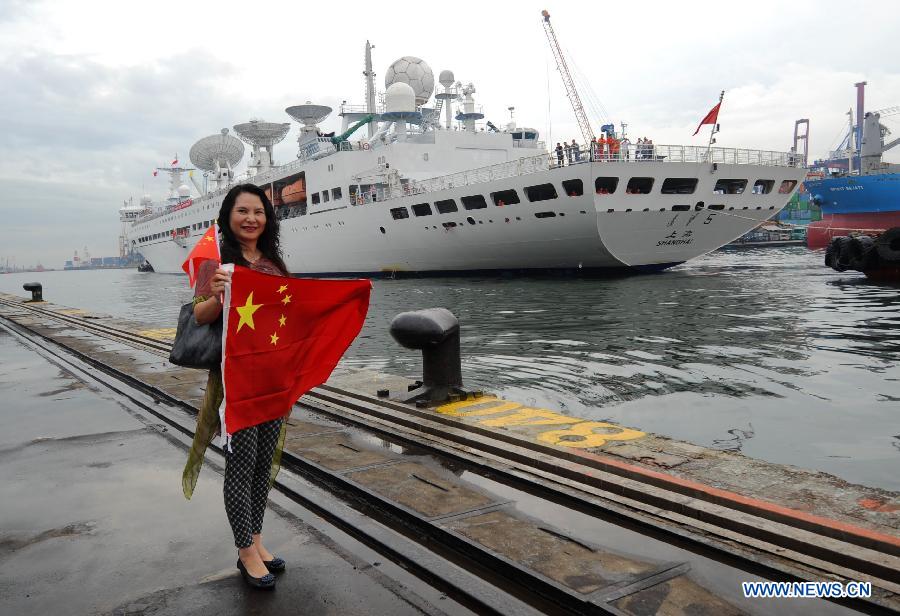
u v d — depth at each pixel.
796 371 10.45
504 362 11.91
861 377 9.88
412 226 38.34
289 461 5.09
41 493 4.44
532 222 32.28
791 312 19.03
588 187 28.75
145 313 29.72
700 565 3.15
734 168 30.75
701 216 31.66
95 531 3.79
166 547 3.56
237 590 3.06
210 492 4.41
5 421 6.55
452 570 3.16
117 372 9.27
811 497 3.86
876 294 24.23
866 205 47.06
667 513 3.73
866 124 70.25
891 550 3.06
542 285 31.95
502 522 3.69
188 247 66.19
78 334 14.55
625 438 5.19
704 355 12.16
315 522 3.86
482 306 23.22
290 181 50.28
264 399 3.13
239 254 3.15
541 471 4.53
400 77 50.12
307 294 3.18
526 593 2.99
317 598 2.96
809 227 64.94
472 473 4.62
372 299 28.14
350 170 42.78
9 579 3.20
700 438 6.93
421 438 5.48
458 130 46.47
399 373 11.38
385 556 3.41
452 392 6.70
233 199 3.18
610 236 30.94
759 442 6.75
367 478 4.49
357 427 6.04
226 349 2.92
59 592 3.06
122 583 3.14
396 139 45.56
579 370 10.94
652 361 11.64
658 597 2.83
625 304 22.30
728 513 3.60
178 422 6.24
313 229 46.62
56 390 8.20
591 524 3.67
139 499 4.30
